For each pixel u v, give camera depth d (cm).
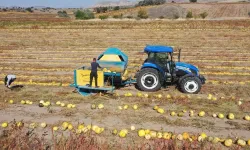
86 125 858
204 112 938
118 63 1173
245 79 1384
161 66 1141
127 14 6881
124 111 966
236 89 1216
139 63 1719
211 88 1225
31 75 1463
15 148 628
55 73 1507
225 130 832
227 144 728
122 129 804
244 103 1041
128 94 1114
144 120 895
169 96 1089
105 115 933
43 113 955
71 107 998
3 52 2150
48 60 1844
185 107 1005
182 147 682
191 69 1160
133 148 679
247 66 1653
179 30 3384
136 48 2255
